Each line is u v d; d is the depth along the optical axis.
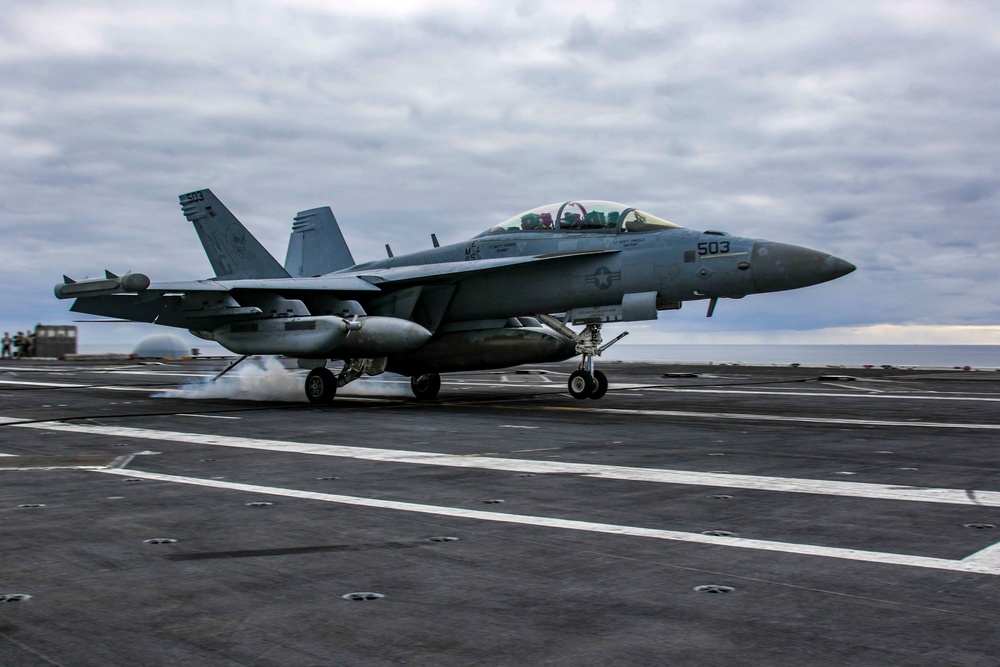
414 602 4.51
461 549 5.64
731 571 5.09
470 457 10.12
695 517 6.64
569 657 3.74
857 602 4.48
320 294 20.03
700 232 17.44
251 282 19.22
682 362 58.66
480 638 3.97
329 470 9.14
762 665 3.65
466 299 19.97
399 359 20.77
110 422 14.68
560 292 18.62
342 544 5.79
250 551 5.61
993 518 6.58
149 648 3.86
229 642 3.93
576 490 7.86
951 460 9.77
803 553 5.50
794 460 9.79
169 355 70.44
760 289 16.62
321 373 19.48
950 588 4.72
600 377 19.61
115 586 4.82
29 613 4.35
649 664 3.66
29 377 32.81
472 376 34.81
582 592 4.68
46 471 9.16
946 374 34.03
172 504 7.24
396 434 12.67
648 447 11.02
